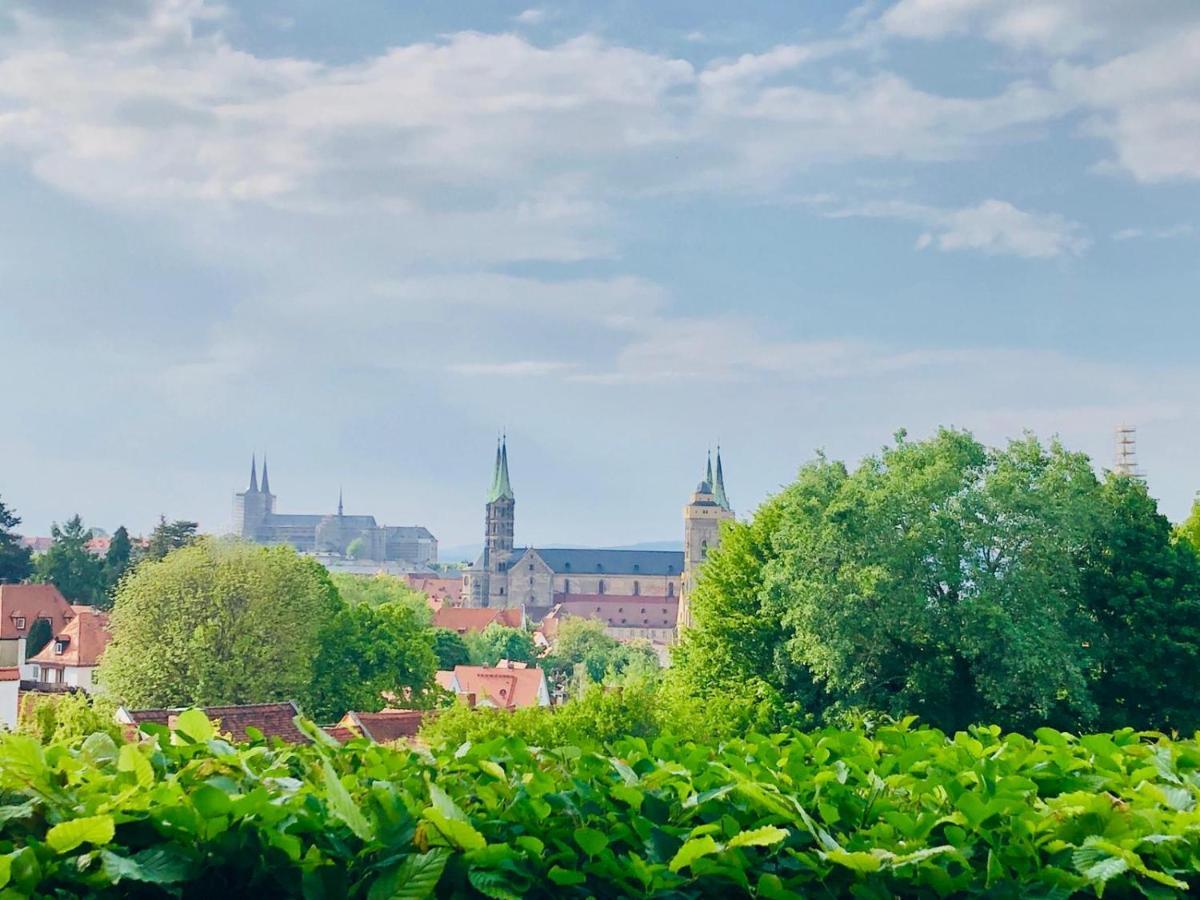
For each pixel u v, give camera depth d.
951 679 47.50
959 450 50.53
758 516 56.50
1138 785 6.99
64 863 5.52
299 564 77.69
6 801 5.82
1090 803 6.35
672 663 57.81
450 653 164.50
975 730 8.60
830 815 6.44
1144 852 6.27
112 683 69.75
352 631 80.69
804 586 47.09
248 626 71.31
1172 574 48.97
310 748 7.26
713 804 6.55
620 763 6.79
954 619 46.22
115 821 5.65
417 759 7.12
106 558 143.50
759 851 6.25
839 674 46.31
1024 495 47.25
